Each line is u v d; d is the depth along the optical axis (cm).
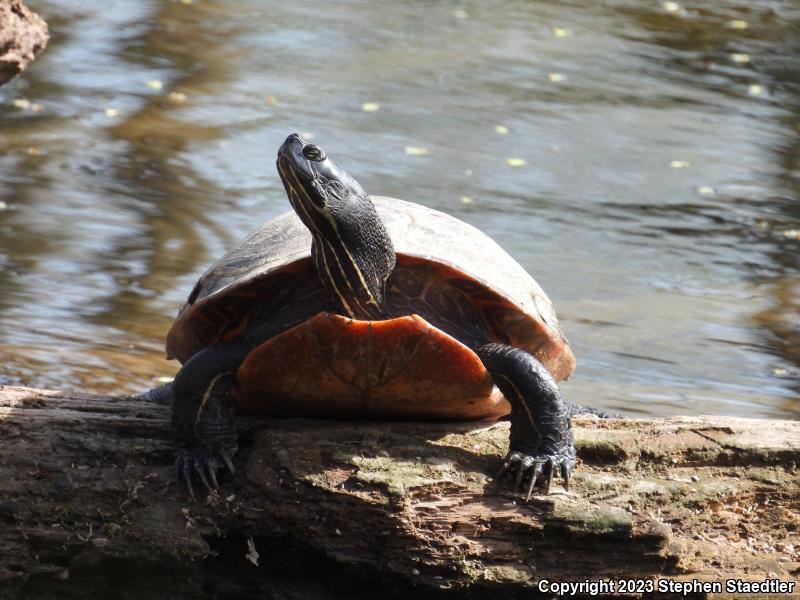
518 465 670
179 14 3019
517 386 680
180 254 1606
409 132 2280
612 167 2166
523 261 1695
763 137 2375
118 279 1488
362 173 2036
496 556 654
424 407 704
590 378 1266
